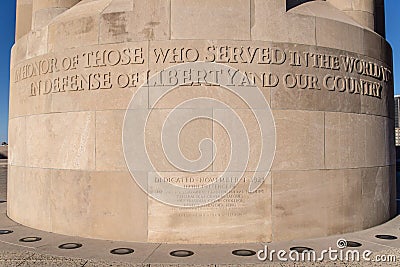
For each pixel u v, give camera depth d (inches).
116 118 288.7
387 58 359.9
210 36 285.1
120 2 307.1
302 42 298.4
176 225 278.5
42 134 320.2
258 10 291.0
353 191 312.5
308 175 293.1
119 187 286.0
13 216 356.8
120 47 291.0
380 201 338.3
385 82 351.9
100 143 291.1
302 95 293.7
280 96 288.7
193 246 269.6
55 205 307.6
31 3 416.8
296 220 289.1
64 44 310.7
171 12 286.4
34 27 390.0
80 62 301.3
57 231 305.6
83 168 295.7
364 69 327.3
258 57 287.1
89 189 292.7
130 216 283.3
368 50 332.5
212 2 287.4
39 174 321.1
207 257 243.8
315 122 297.1
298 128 291.6
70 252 254.2
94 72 295.9
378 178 336.2
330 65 305.7
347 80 313.6
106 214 287.7
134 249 261.4
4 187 652.7
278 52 290.4
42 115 321.1
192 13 286.2
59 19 326.3
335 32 311.7
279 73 289.6
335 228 301.9
